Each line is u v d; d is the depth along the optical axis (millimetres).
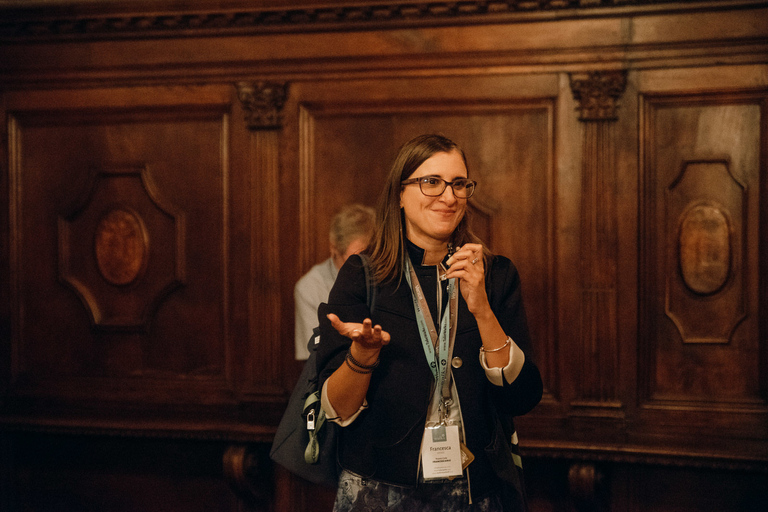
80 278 3703
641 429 3158
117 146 3662
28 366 3740
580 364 3197
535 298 3281
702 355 3139
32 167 3736
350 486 1388
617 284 3180
